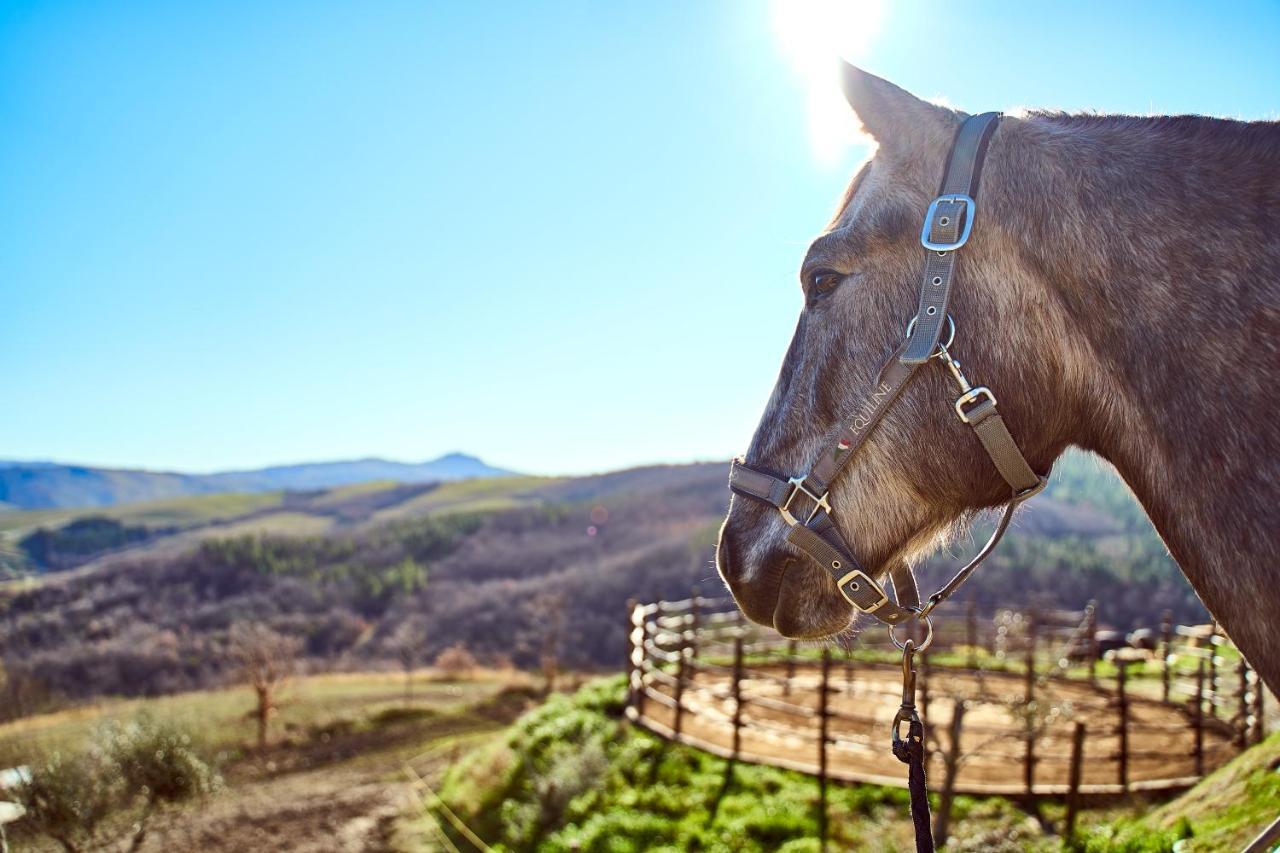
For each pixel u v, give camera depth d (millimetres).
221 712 26938
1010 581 54281
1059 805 7824
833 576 1372
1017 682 12508
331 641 63625
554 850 9219
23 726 24312
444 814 12555
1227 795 5867
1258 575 1149
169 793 10609
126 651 53312
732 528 1519
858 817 8070
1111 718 10453
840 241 1426
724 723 10656
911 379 1344
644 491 109875
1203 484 1205
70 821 9633
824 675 8984
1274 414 1162
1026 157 1363
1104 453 1355
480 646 55125
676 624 13328
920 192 1395
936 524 1382
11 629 65000
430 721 25422
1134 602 52125
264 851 12445
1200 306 1228
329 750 21531
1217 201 1257
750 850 7891
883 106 1445
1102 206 1305
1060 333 1319
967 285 1333
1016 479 1310
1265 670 1151
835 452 1383
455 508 154000
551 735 12328
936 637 18250
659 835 8641
